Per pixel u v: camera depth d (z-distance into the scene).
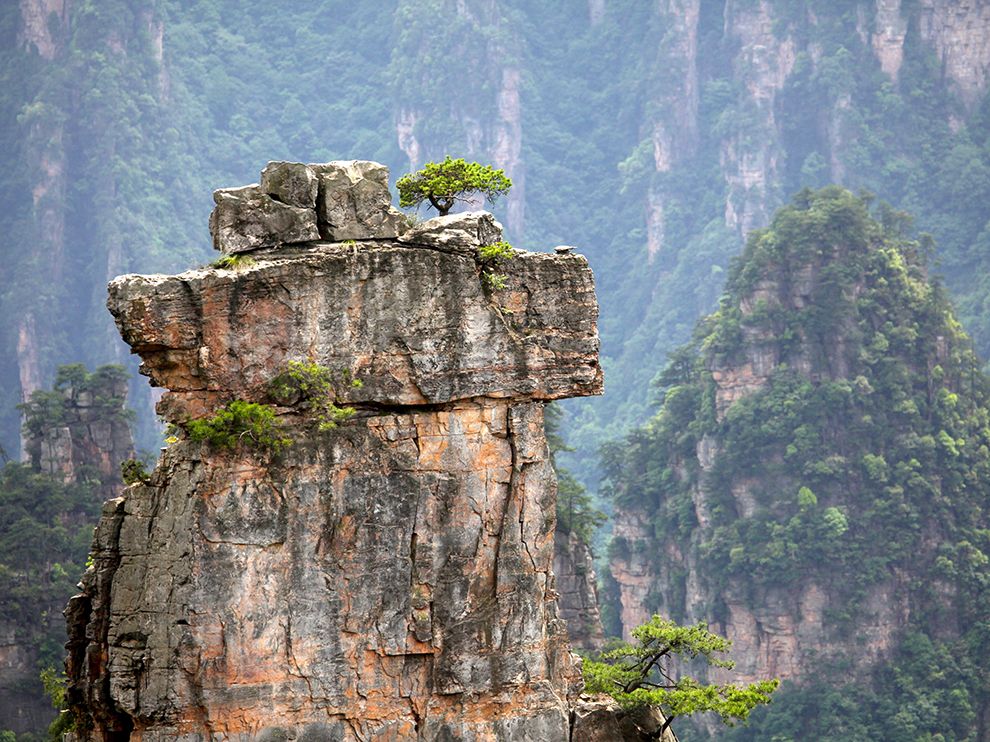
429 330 65.75
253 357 64.31
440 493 65.75
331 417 64.50
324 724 64.25
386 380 65.44
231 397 64.25
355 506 64.69
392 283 65.38
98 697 64.31
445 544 65.75
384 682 65.00
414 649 65.19
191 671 63.16
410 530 65.31
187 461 63.50
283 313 64.44
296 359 64.69
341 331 65.00
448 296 65.88
